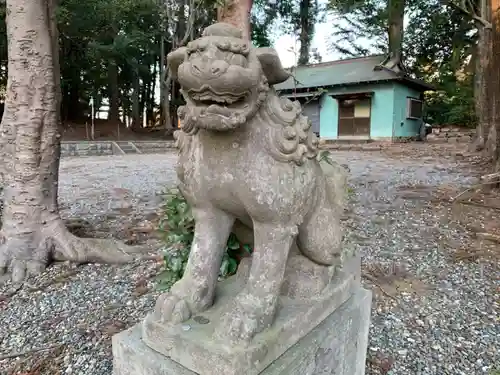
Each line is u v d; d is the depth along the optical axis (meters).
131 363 1.03
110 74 17.58
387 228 3.48
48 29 2.48
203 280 1.07
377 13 16.03
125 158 10.91
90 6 12.95
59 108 2.65
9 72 2.48
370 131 13.24
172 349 0.97
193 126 0.96
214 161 0.97
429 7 11.91
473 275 2.51
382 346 1.78
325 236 1.17
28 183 2.51
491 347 1.76
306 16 17.19
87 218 3.75
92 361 1.63
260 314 0.96
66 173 7.32
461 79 15.91
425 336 1.86
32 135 2.49
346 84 13.16
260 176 0.95
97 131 17.23
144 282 2.37
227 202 1.02
